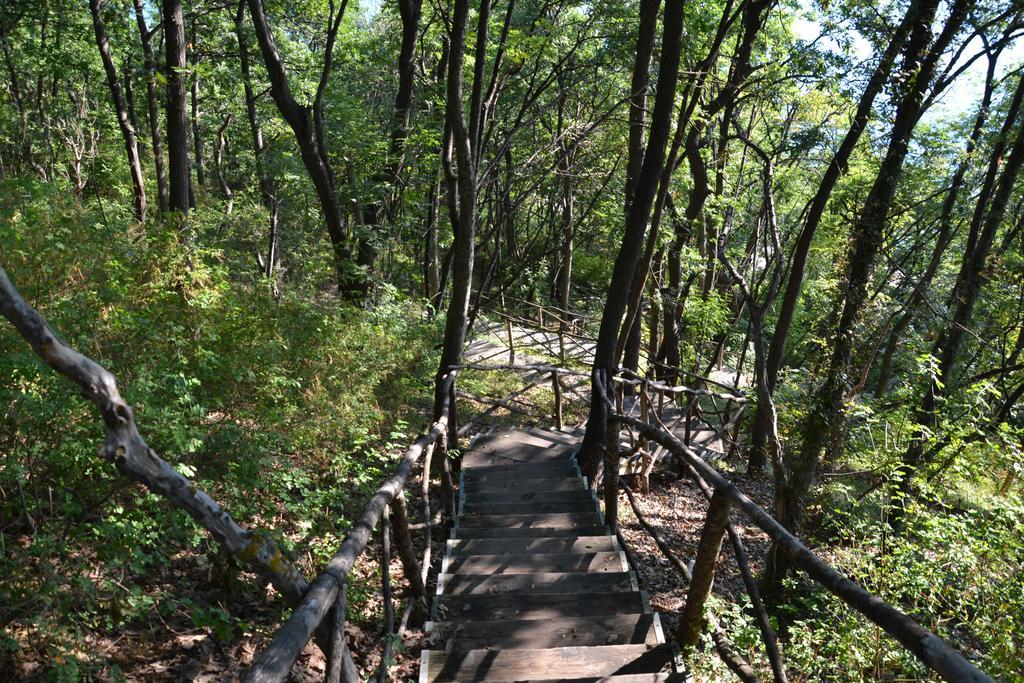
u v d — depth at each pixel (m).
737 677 4.08
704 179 11.84
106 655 3.61
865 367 8.53
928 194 13.86
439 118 13.55
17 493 3.69
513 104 15.02
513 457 8.70
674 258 12.41
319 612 2.12
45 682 3.16
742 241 15.45
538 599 4.99
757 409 10.19
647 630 4.59
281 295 8.34
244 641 4.22
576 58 13.85
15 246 4.86
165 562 4.05
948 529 5.10
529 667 4.13
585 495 7.48
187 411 4.41
